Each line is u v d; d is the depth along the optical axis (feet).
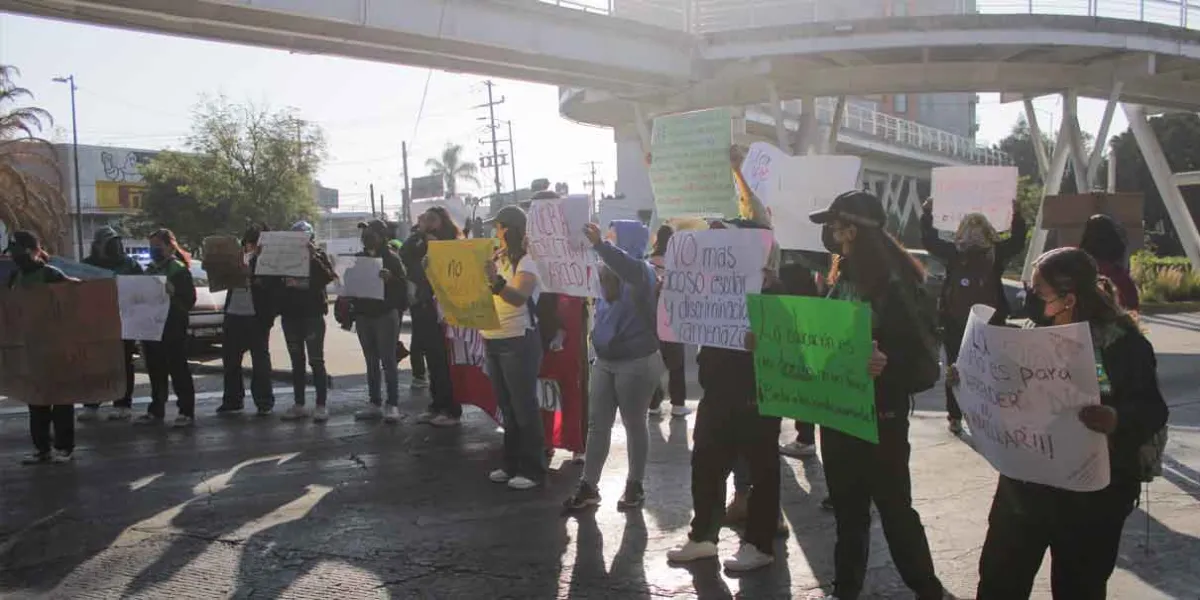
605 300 19.01
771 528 15.90
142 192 153.38
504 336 20.63
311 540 17.98
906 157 159.33
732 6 78.07
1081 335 9.92
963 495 20.11
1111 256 17.85
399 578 15.93
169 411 32.24
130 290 28.17
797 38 72.84
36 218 112.88
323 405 29.76
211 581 15.98
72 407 24.85
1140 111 96.37
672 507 19.71
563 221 19.52
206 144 137.80
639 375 18.79
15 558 17.29
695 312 16.10
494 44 62.39
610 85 77.56
